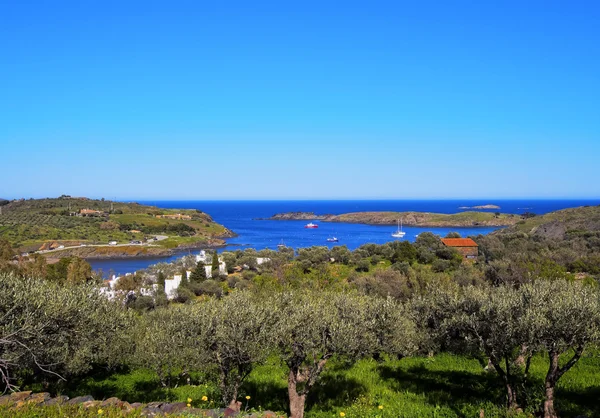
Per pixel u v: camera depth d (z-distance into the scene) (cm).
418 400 1633
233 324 1370
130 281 6256
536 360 2050
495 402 1530
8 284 1226
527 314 1252
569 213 10688
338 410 1515
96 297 1568
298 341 1388
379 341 1769
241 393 1700
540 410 1336
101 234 15300
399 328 1819
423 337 1909
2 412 951
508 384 1396
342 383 1877
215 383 1664
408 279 4556
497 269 4344
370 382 1908
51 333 1207
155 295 5666
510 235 8775
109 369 2112
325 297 2033
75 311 1259
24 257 8638
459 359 2250
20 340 1120
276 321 1454
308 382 1442
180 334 1573
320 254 7856
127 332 2005
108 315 1628
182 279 6631
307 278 4903
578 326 1182
